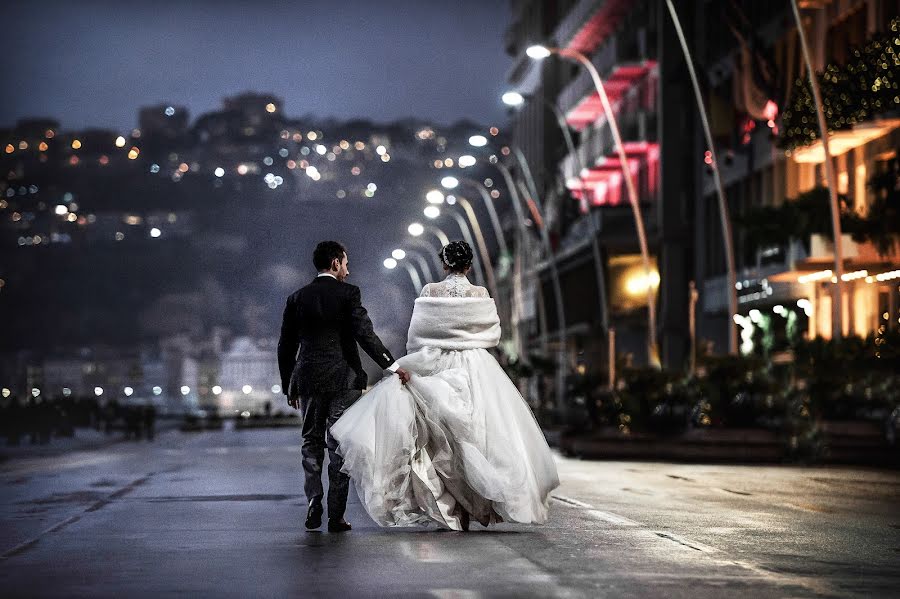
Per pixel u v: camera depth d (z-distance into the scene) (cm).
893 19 4766
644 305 9325
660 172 8569
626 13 9544
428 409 1477
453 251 1528
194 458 4231
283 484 2600
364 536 1512
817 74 5144
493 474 1459
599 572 1225
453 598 1082
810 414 3616
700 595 1098
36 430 6234
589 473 2966
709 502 2092
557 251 10781
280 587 1146
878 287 5388
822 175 5966
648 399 3809
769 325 6069
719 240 7769
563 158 12081
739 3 6234
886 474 3041
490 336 1509
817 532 1627
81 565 1302
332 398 1574
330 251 1606
